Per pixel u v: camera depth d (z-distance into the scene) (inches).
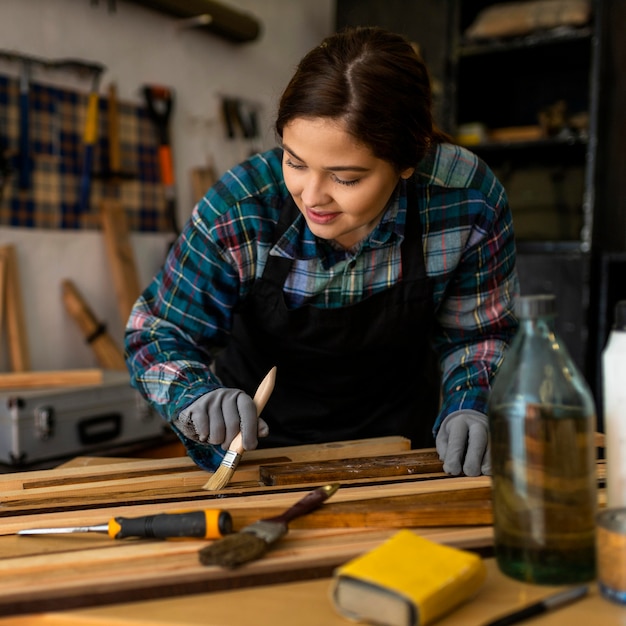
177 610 27.9
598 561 28.0
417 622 25.2
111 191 121.9
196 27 135.7
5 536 36.3
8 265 104.7
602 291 126.6
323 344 55.6
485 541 33.6
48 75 110.7
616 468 31.7
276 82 156.5
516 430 29.3
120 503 39.8
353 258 50.1
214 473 45.1
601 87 122.5
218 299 51.6
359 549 32.7
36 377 98.7
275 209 49.5
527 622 26.0
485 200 51.1
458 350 56.5
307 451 50.5
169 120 131.7
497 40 133.8
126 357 52.2
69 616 27.8
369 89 36.1
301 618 27.1
